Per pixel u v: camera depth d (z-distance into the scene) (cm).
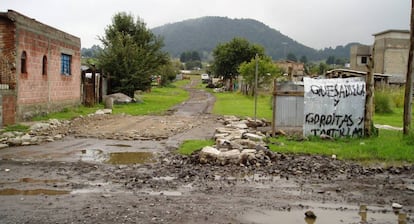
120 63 3738
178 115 2600
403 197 796
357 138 1484
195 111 2923
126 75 3734
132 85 3750
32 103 2092
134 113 2683
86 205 706
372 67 1497
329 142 1416
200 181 888
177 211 682
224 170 995
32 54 2073
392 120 2294
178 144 1421
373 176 964
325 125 1507
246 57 6781
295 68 8731
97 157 1168
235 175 948
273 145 1310
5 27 1856
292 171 990
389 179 938
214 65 7181
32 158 1130
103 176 924
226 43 7088
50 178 900
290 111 1542
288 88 1539
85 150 1283
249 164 1045
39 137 1503
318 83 1509
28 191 792
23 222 619
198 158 1098
